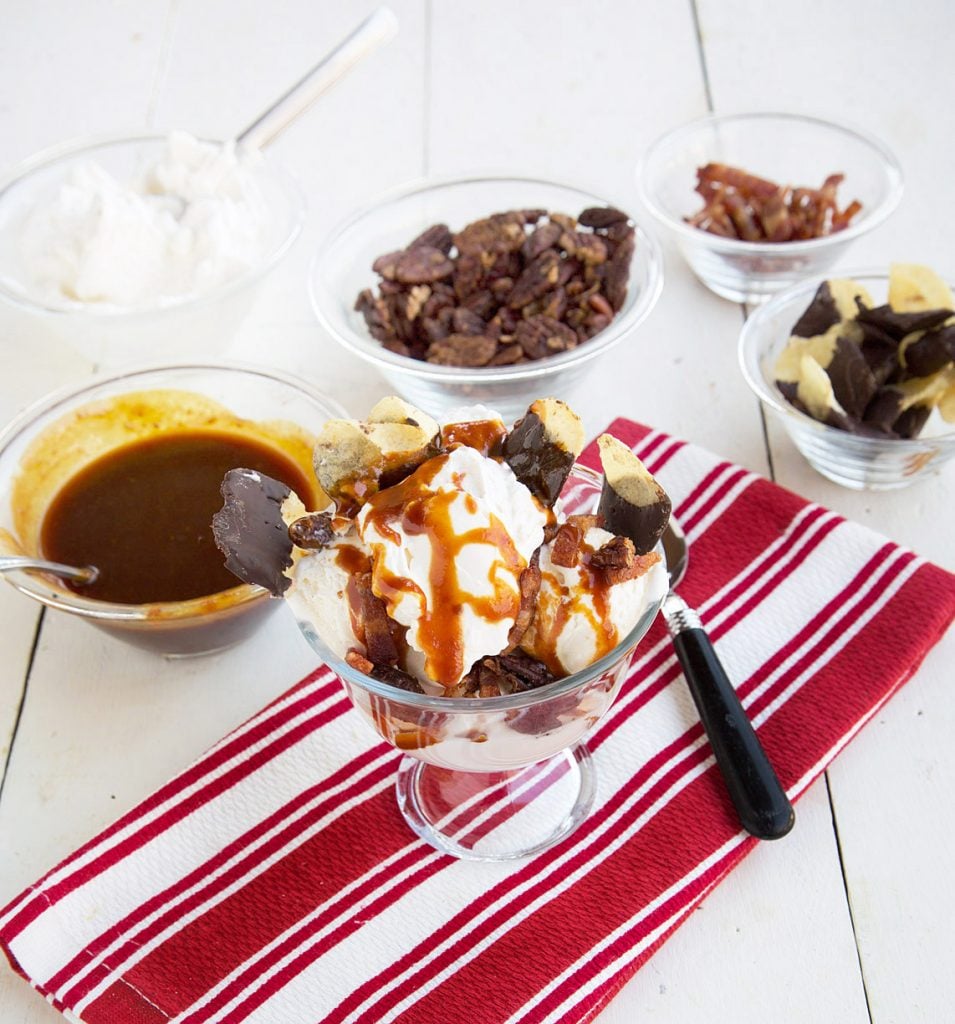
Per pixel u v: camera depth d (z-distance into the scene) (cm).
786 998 43
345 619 40
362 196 72
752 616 51
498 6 85
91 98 79
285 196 65
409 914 45
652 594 41
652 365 63
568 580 40
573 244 61
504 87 79
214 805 47
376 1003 43
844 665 49
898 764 48
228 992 43
